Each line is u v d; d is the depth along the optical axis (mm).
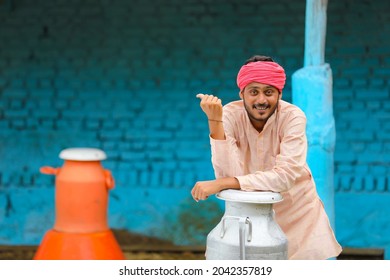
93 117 8836
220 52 8711
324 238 4926
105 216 6453
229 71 8711
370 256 8242
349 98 8547
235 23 8688
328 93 6309
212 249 4336
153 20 8773
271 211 4340
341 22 8508
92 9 8805
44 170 6477
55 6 8828
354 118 8547
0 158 8836
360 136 8531
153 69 8789
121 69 8820
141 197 8734
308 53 6406
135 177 8758
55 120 8859
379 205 8430
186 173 8742
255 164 4742
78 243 6188
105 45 8812
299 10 8609
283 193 4836
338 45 8516
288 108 4609
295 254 4914
